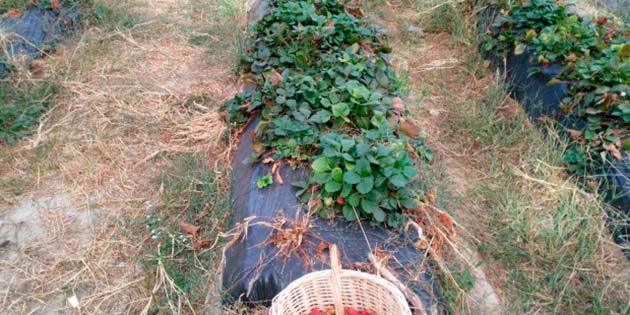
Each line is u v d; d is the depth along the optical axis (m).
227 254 2.79
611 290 2.77
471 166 3.68
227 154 3.58
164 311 2.62
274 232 2.68
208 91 4.31
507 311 2.67
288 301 2.17
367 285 2.23
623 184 3.16
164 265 2.82
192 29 5.20
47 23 4.75
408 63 4.87
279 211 2.76
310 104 3.35
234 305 2.54
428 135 3.95
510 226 3.09
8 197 3.29
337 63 3.78
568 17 4.36
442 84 4.59
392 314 2.16
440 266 2.61
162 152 3.67
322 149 2.99
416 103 4.27
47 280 2.80
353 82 3.43
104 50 4.72
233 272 2.61
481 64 4.73
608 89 3.48
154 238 2.96
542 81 4.06
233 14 5.41
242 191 3.03
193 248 2.91
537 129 3.96
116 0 5.46
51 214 3.19
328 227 2.67
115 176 3.48
